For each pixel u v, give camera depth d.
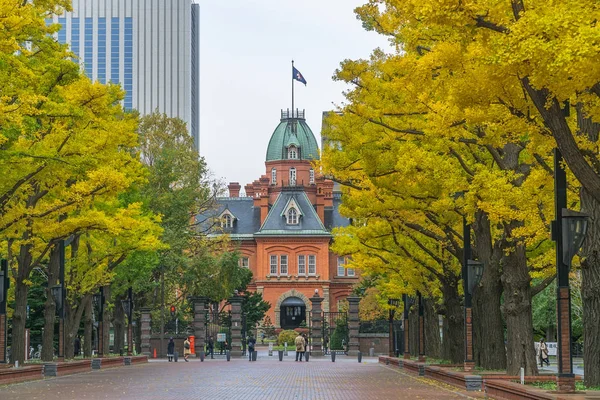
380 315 89.69
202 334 75.19
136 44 189.00
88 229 35.81
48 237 35.50
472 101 18.44
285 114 146.12
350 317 79.38
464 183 26.09
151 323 78.69
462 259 34.41
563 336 19.58
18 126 26.03
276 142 143.50
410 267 42.03
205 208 78.00
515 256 27.95
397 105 27.25
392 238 41.41
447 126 22.69
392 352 59.06
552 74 15.55
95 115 34.16
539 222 23.50
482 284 32.62
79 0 188.75
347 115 29.52
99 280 45.59
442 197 29.83
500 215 23.75
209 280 74.69
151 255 53.41
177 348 74.88
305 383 34.75
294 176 141.75
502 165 26.42
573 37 15.11
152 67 188.88
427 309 52.00
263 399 26.09
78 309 46.62
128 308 56.56
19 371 33.97
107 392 28.56
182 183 72.50
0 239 38.22
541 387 22.98
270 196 138.62
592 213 21.56
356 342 79.00
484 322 32.59
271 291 126.19
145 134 76.12
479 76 17.91
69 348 46.25
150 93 188.50
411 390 29.91
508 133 20.78
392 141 29.00
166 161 67.38
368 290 91.12
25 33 29.42
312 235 126.44
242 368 51.47
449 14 16.30
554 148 19.89
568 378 19.52
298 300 126.00
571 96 17.56
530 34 15.34
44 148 29.73
